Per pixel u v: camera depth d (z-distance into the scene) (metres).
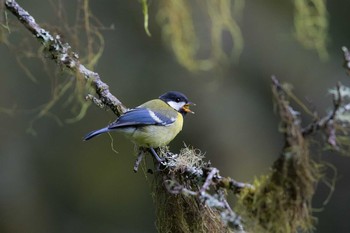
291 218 5.11
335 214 13.91
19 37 11.55
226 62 12.66
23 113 13.13
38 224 13.23
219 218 5.93
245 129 13.19
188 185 5.98
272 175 5.11
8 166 13.23
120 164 14.04
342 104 4.90
